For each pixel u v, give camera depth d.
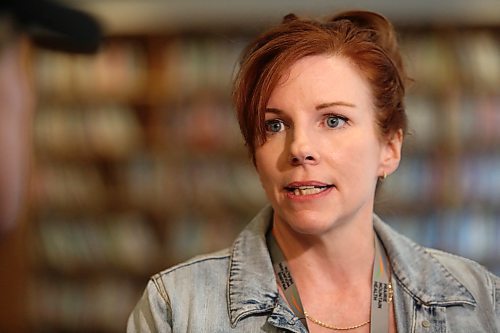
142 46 4.26
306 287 1.17
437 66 4.02
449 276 1.21
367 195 1.12
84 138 4.21
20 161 1.11
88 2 4.10
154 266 4.25
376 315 1.15
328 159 1.07
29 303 4.27
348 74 1.09
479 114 4.02
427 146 4.03
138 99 4.21
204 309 1.15
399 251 1.22
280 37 1.10
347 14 1.24
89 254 4.27
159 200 4.22
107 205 4.28
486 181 4.04
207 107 4.16
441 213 4.05
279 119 1.09
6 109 1.08
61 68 4.18
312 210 1.08
